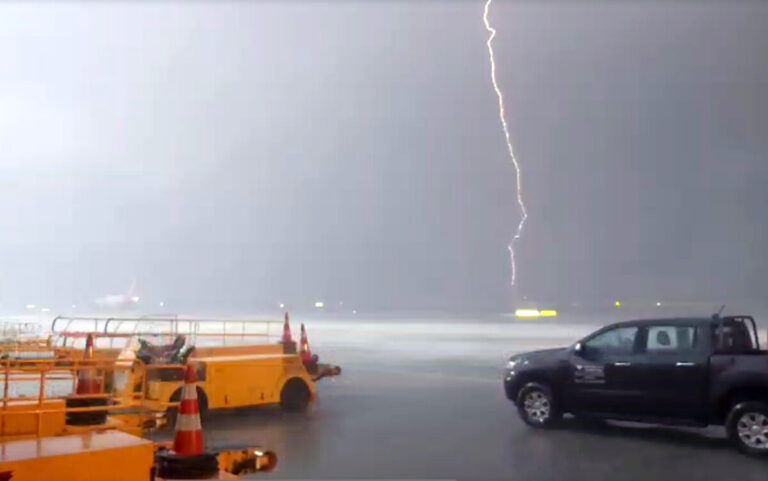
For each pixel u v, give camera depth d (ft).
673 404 32.63
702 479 25.59
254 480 24.29
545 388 36.32
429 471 26.14
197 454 17.25
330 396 47.80
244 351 43.80
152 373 35.81
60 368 27.81
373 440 32.53
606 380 34.60
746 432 30.17
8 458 14.37
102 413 22.31
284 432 34.60
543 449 30.76
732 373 31.14
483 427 36.40
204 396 37.73
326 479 24.63
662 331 34.50
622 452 30.40
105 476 15.35
